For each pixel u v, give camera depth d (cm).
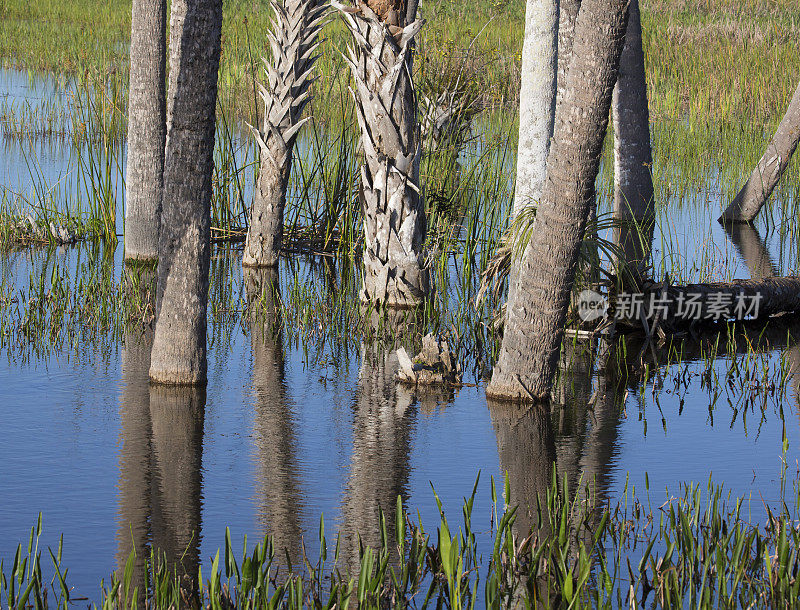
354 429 1245
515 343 1365
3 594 808
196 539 920
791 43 4600
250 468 1103
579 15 1201
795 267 2164
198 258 1376
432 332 1544
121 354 1534
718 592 800
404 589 820
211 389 1389
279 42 2102
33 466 1091
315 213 2394
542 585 852
